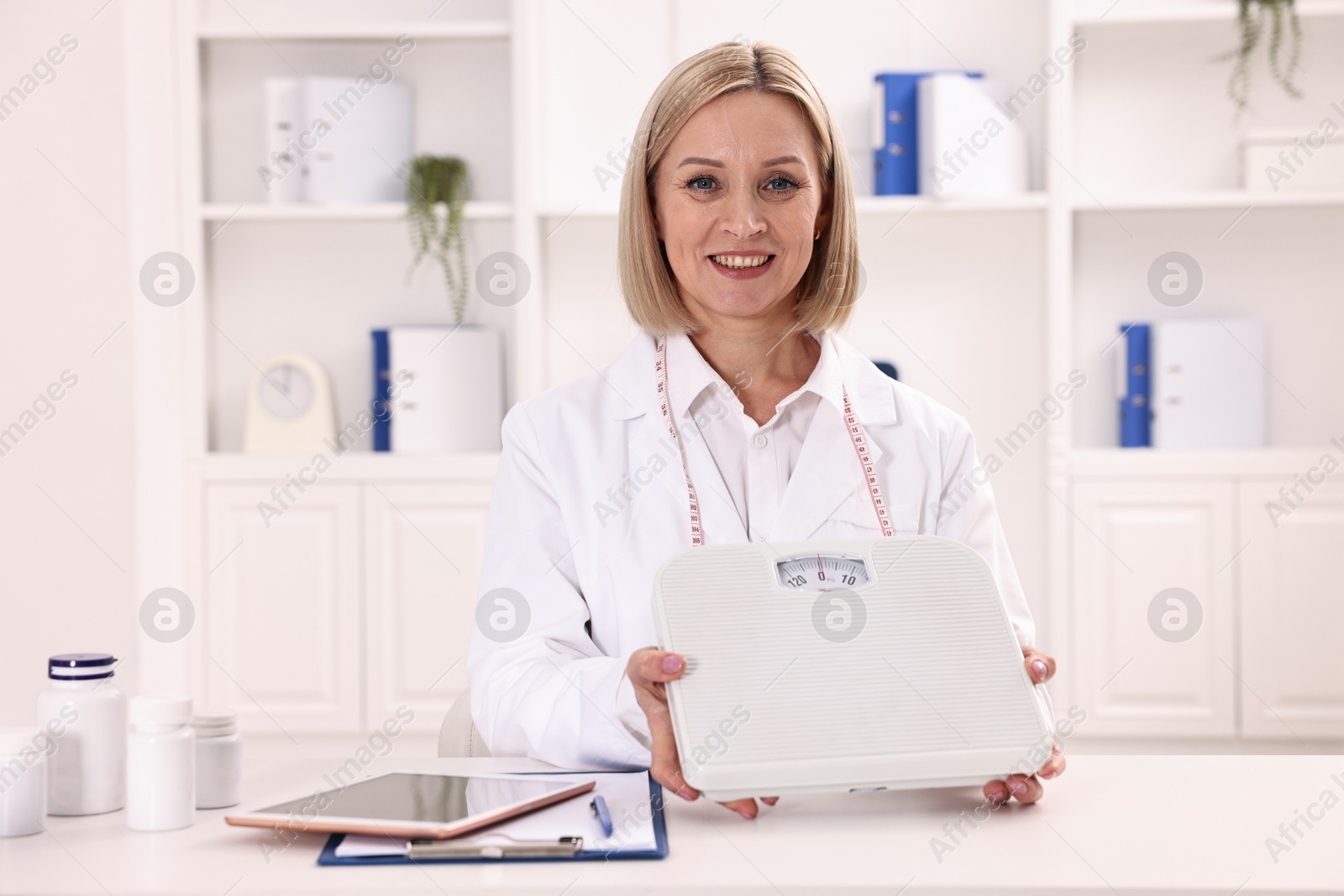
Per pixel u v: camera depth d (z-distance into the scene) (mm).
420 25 2588
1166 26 2635
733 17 2705
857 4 2689
